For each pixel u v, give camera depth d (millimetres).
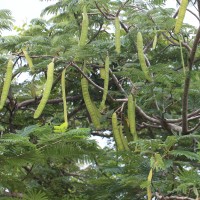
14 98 10109
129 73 7926
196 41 6875
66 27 10148
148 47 9609
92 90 10016
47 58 8203
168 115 9688
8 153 4934
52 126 6191
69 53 7305
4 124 10766
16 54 7164
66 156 5305
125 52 9328
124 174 6934
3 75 8641
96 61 8562
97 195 7598
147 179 5891
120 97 10047
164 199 5941
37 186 7652
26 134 5387
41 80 10172
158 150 6031
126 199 7246
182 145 7898
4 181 5559
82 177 10172
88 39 10289
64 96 7277
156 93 8305
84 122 11953
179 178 6047
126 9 8477
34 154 5000
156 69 7457
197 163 6742
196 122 9969
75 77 10266
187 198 5805
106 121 10406
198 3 6727
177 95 8523
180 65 9812
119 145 7859
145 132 10648
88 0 7680
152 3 8328
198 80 8055
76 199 7703
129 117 7762
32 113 11008
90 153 5457
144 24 8195
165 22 7734
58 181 9109
